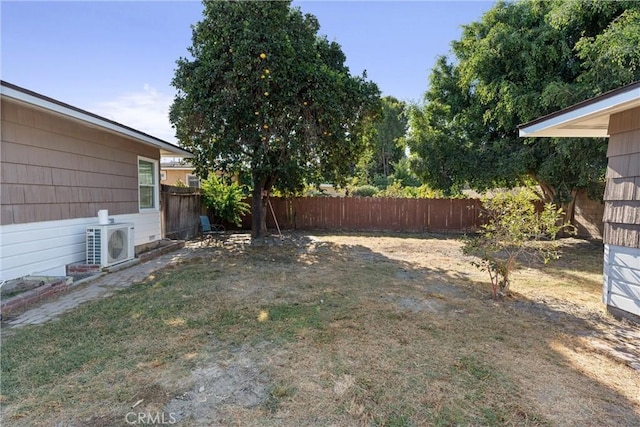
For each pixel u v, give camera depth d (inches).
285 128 317.7
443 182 406.3
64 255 203.9
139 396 87.2
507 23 356.2
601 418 81.2
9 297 151.9
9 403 83.5
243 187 470.9
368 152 443.8
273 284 195.0
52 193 194.5
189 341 119.3
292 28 316.2
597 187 352.5
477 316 146.7
